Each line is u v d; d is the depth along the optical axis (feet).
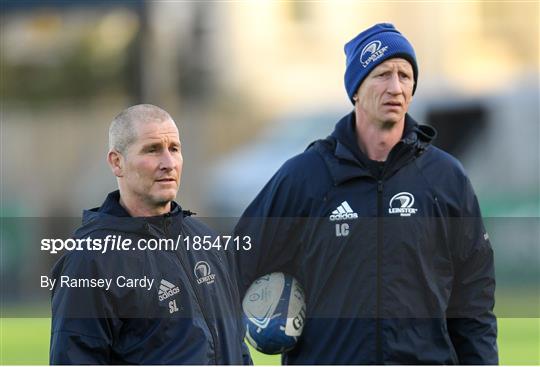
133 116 40.83
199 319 40.06
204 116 182.09
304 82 184.85
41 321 96.68
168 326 39.29
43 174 170.60
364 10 182.50
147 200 40.55
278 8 187.11
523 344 79.36
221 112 182.39
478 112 158.40
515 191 143.23
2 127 179.93
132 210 40.70
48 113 182.70
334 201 44.73
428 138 45.75
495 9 171.42
